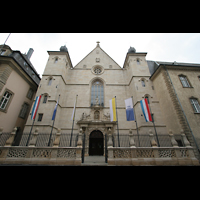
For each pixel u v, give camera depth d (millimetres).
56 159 8828
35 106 13977
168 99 16062
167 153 9539
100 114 19859
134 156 9133
